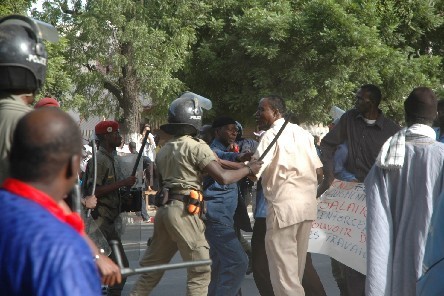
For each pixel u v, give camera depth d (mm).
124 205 8516
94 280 2539
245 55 24297
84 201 7184
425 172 5887
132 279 10664
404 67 24062
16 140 2736
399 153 5949
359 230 7734
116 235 8352
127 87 25484
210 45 24844
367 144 7832
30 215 2580
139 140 25531
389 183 6020
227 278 7969
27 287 2471
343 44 23188
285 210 7328
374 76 23562
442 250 4188
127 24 24047
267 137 7438
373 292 5859
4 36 3918
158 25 24984
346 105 24047
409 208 5930
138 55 24219
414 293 5859
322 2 23000
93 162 7289
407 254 5895
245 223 8547
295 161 7383
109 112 26781
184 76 25844
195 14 24859
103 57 24672
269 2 24656
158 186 7219
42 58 3994
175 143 6984
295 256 7410
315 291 8188
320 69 23594
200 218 6965
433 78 24938
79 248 2520
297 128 7547
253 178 7121
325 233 7867
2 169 3701
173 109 7055
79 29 24641
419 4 25000
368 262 5914
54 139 2717
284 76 23547
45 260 2475
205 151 6906
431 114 6055
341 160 7910
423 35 26078
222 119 8781
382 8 24703
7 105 3826
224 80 25328
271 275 7434
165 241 7090
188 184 6922
